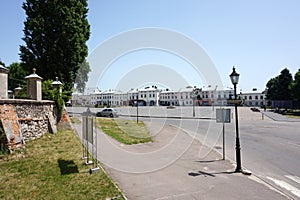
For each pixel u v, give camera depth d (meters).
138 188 6.29
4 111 9.75
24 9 23.59
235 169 8.08
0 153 8.89
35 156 9.10
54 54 22.62
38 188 5.97
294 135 17.09
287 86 62.66
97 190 5.87
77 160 8.61
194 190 6.19
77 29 23.67
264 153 11.00
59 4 22.94
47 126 14.53
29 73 23.23
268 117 34.62
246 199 5.66
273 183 6.84
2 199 5.35
